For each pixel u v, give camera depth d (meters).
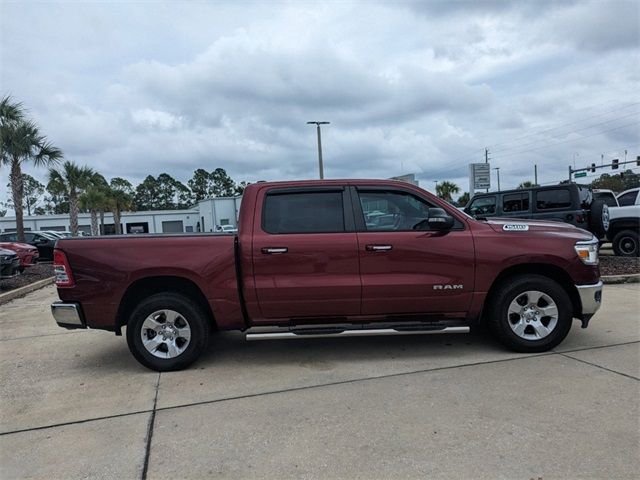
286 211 5.01
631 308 6.97
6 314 8.69
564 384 4.13
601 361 4.70
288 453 3.15
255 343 5.87
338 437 3.34
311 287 4.84
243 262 4.84
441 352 5.21
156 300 4.86
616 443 3.11
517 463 2.92
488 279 4.94
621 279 9.26
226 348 5.69
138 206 104.88
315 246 4.84
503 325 4.99
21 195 19.83
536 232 5.04
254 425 3.58
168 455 3.19
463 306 4.99
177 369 4.92
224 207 55.88
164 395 4.27
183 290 5.07
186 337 4.92
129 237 4.95
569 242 4.97
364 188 5.07
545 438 3.21
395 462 2.98
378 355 5.20
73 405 4.12
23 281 13.11
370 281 4.87
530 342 4.99
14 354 5.82
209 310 5.11
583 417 3.49
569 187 10.76
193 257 4.84
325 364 4.96
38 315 8.42
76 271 4.84
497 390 4.06
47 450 3.33
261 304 4.88
